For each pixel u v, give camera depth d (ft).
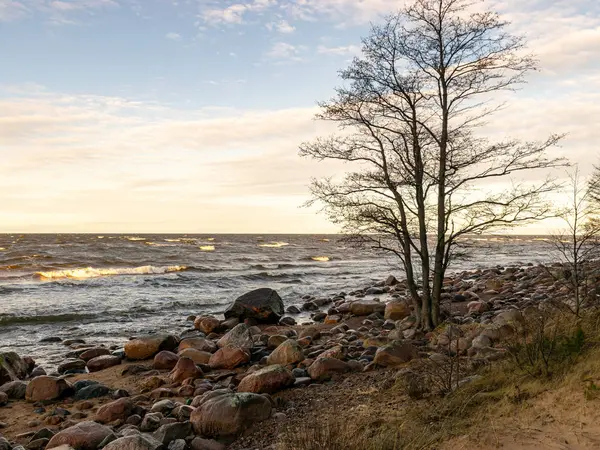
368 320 58.54
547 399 18.35
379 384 28.32
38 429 26.20
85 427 23.62
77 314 65.10
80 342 51.47
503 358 27.35
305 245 305.94
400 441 17.13
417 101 43.70
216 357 39.45
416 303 46.62
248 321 61.11
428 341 40.91
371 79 43.57
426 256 45.24
